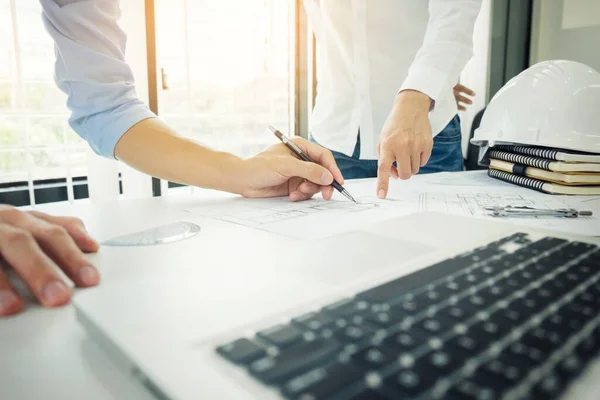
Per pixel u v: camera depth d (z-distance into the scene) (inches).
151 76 51.1
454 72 30.1
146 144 23.9
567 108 27.7
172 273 11.4
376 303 8.5
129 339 7.5
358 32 38.7
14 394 6.7
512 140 30.2
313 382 5.9
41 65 45.1
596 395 5.7
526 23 74.4
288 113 64.6
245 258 12.9
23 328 9.0
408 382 5.8
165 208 21.9
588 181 25.4
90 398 6.7
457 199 24.1
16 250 10.6
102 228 17.5
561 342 6.8
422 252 12.7
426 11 38.4
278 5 61.2
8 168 45.6
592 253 11.6
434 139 42.0
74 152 48.5
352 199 23.5
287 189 25.6
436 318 7.7
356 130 41.7
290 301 9.1
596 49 64.5
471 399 5.5
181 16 53.3
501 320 7.6
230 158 24.6
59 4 22.9
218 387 6.1
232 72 58.4
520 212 19.9
